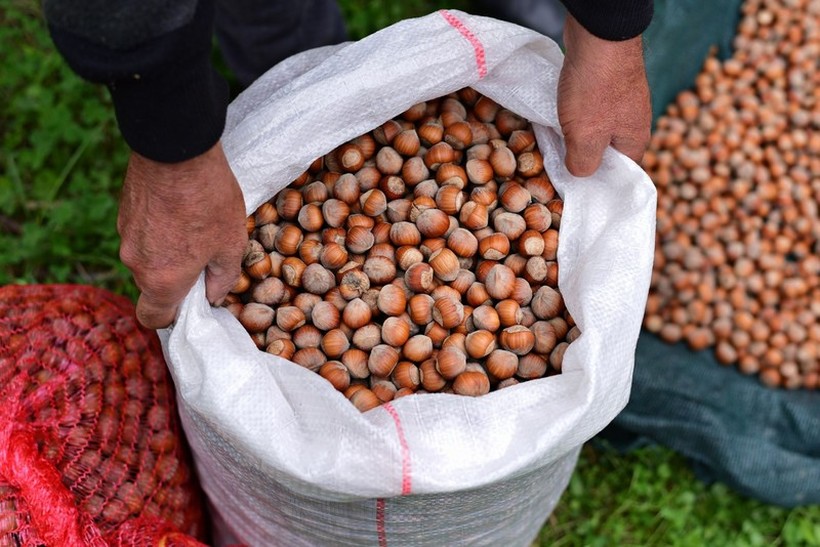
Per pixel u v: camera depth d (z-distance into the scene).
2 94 3.11
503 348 1.84
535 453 1.54
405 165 1.96
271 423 1.55
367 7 3.34
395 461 1.51
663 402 2.64
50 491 1.64
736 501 2.67
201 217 1.46
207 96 1.31
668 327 2.88
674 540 2.59
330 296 1.90
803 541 2.63
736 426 2.62
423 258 1.92
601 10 1.56
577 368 1.62
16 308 2.03
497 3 3.13
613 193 1.82
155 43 1.17
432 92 1.83
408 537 1.83
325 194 1.96
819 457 2.59
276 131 1.75
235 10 2.46
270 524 1.96
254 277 1.87
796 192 3.11
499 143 1.96
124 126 1.31
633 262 1.68
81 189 2.93
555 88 1.85
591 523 2.60
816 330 2.88
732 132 3.19
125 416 1.95
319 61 1.95
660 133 3.24
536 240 1.88
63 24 1.16
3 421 1.74
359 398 1.74
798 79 3.27
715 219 3.10
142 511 1.88
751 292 3.04
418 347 1.82
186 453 2.14
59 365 1.93
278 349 1.81
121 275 2.81
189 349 1.61
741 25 3.39
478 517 1.83
